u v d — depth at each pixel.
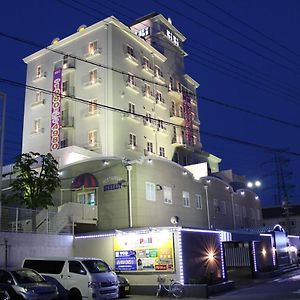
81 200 30.91
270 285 25.25
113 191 29.56
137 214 28.39
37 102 48.84
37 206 27.98
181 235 22.28
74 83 46.69
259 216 50.97
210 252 24.33
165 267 22.17
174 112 54.84
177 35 60.22
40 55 51.06
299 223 67.69
